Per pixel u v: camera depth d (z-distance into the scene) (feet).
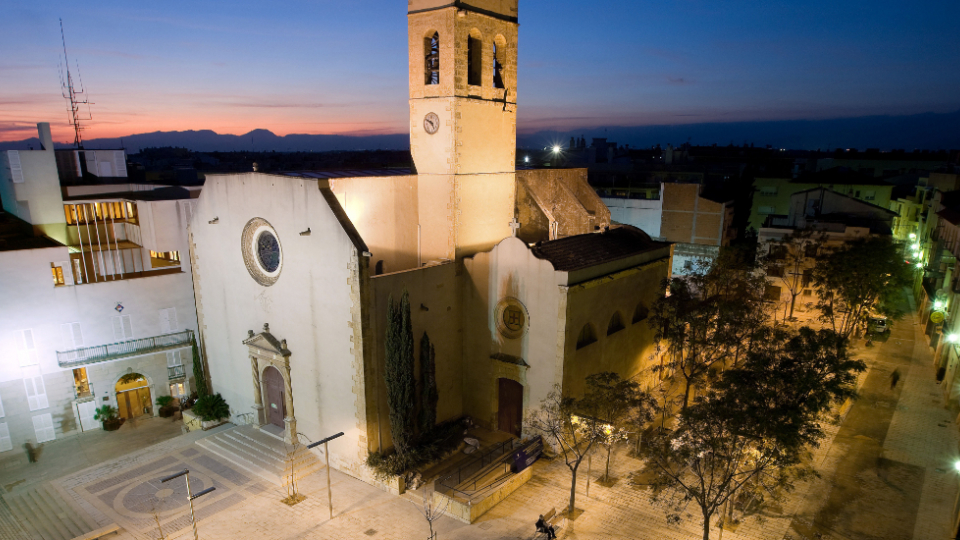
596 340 107.14
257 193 103.30
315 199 93.09
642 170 277.85
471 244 110.42
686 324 112.16
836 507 83.05
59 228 131.13
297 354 103.24
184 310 135.64
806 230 163.63
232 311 114.93
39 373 117.60
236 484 98.17
